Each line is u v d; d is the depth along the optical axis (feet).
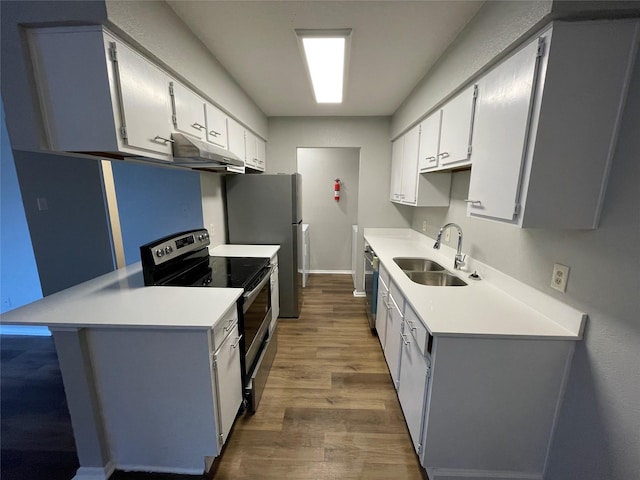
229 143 7.48
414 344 4.87
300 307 11.14
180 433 4.44
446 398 4.11
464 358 3.97
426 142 7.31
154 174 7.67
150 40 4.10
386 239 10.76
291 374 7.16
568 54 3.15
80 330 4.09
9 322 3.92
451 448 4.29
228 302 4.63
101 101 3.59
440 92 6.24
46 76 3.57
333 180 15.10
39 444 5.10
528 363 3.93
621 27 3.05
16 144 3.66
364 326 9.76
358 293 12.62
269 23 5.07
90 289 5.16
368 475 4.66
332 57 6.20
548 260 4.25
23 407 6.01
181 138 4.85
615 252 3.24
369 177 11.60
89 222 7.22
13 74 3.51
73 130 3.68
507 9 3.81
